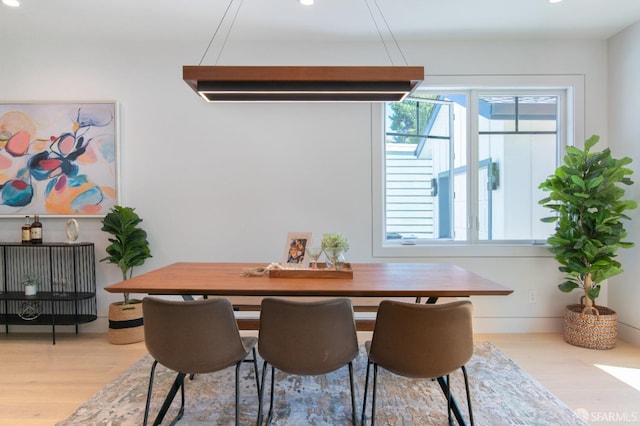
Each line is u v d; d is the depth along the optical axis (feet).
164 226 11.60
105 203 11.47
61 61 11.44
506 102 12.03
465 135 12.05
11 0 9.13
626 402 7.20
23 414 6.89
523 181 12.05
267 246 11.64
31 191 11.44
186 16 9.95
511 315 11.49
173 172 11.55
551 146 12.02
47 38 11.30
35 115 11.40
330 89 6.75
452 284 6.64
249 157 11.57
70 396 7.55
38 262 11.56
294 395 7.47
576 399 7.31
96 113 11.41
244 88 6.75
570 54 11.39
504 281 11.48
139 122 11.54
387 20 10.16
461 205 12.15
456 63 11.41
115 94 11.50
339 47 11.45
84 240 11.56
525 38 11.27
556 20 10.19
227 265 8.83
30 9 9.57
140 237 10.93
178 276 7.45
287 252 7.93
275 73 6.61
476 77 11.40
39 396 7.55
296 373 5.70
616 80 10.98
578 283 11.21
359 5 9.39
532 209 12.03
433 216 12.15
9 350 10.03
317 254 7.57
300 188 11.59
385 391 7.62
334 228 11.62
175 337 5.47
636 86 10.27
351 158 11.55
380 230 11.57
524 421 6.52
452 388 7.73
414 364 5.40
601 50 11.36
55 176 11.43
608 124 11.31
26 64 11.44
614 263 9.57
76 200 11.46
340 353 5.65
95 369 8.82
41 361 9.30
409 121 12.03
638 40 10.21
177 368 5.68
